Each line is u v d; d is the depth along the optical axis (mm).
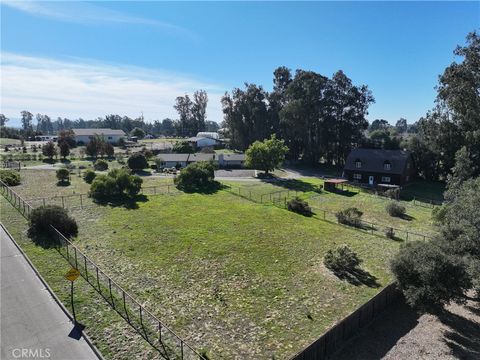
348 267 24391
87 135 109375
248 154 64125
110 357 13969
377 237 32156
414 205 46938
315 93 75312
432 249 18422
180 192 46406
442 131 54219
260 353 15484
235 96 88188
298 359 14336
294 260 25922
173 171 64375
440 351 16891
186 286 21078
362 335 18094
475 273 17984
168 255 25312
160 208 37719
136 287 20328
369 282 23078
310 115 77125
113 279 20906
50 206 27625
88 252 24391
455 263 17406
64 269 20719
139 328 16156
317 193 51469
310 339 16703
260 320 18109
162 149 93250
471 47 42750
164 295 19797
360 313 18344
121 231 29469
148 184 50906
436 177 65438
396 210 40875
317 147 79000
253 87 86750
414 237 32719
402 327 19062
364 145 77875
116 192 41531
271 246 28375
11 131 132000
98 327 15695
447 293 17094
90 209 35312
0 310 16188
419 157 65625
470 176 36781
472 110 44562
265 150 62938
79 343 14445
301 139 82125
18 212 30094
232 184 55000
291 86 78688
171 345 15320
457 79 43875
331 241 30469
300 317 18578
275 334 16953
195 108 155500
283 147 64625
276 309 19266
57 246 24094
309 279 23031
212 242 28406
